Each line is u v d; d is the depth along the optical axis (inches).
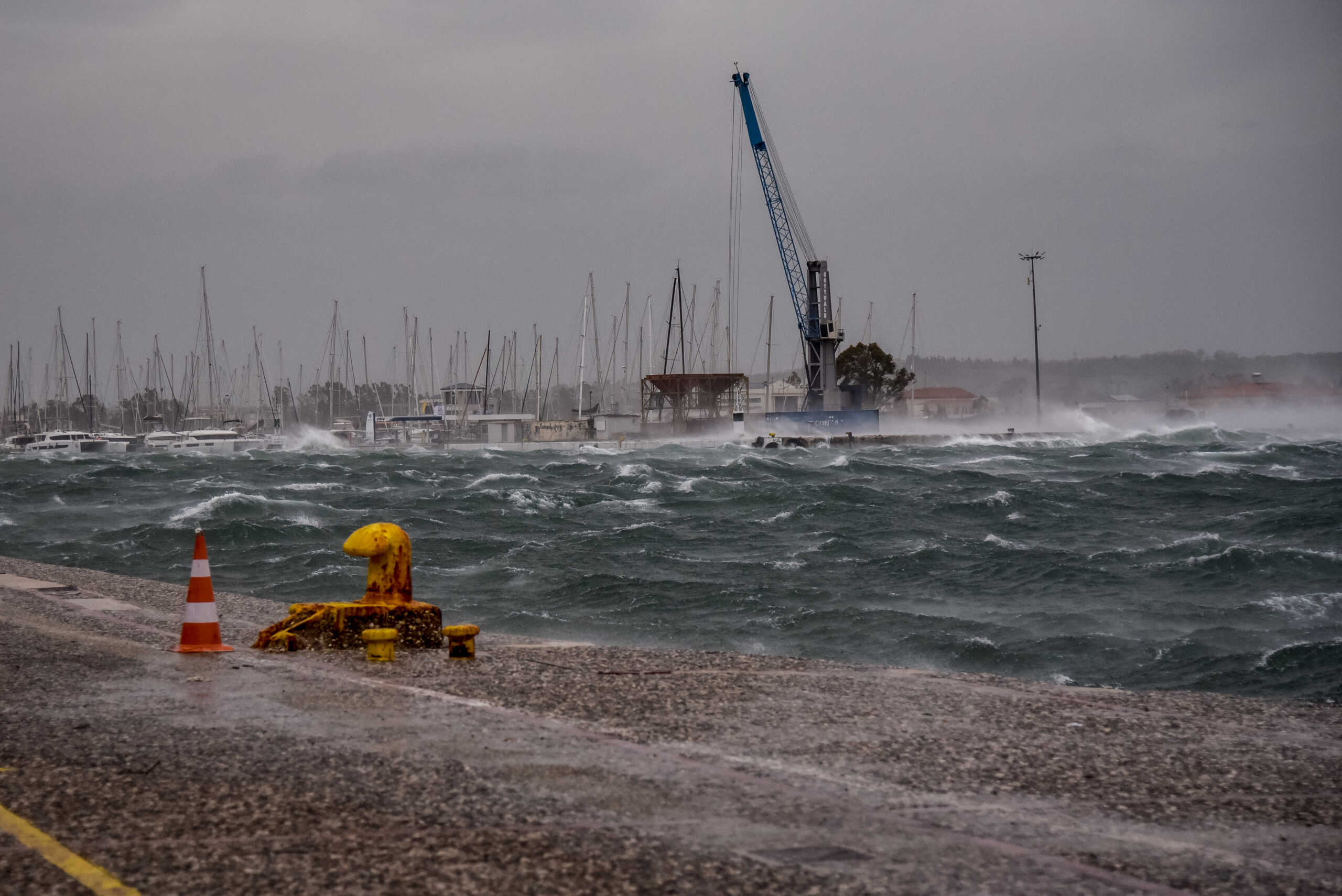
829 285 5295.3
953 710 341.7
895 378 7258.9
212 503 1852.9
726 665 436.1
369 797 226.1
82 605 593.3
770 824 213.6
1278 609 970.1
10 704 324.5
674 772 253.0
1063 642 830.5
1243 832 221.5
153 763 254.1
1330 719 343.0
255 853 189.9
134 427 7145.7
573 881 177.9
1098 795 246.1
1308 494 2096.5
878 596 1042.1
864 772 259.1
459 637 426.6
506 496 2097.7
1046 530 1646.2
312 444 5743.1
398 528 472.1
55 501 2074.3
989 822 221.6
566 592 1011.3
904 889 177.8
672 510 1956.2
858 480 2709.2
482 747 273.9
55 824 205.6
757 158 5305.1
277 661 415.8
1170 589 1098.1
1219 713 350.9
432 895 170.6
